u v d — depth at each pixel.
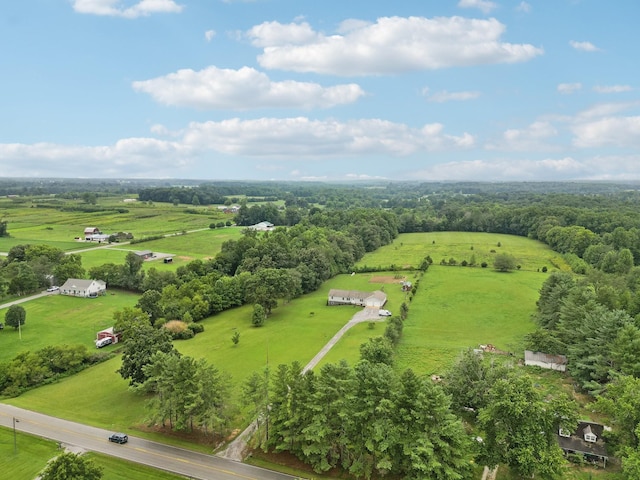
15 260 153.38
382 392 52.31
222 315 126.38
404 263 190.00
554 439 52.94
